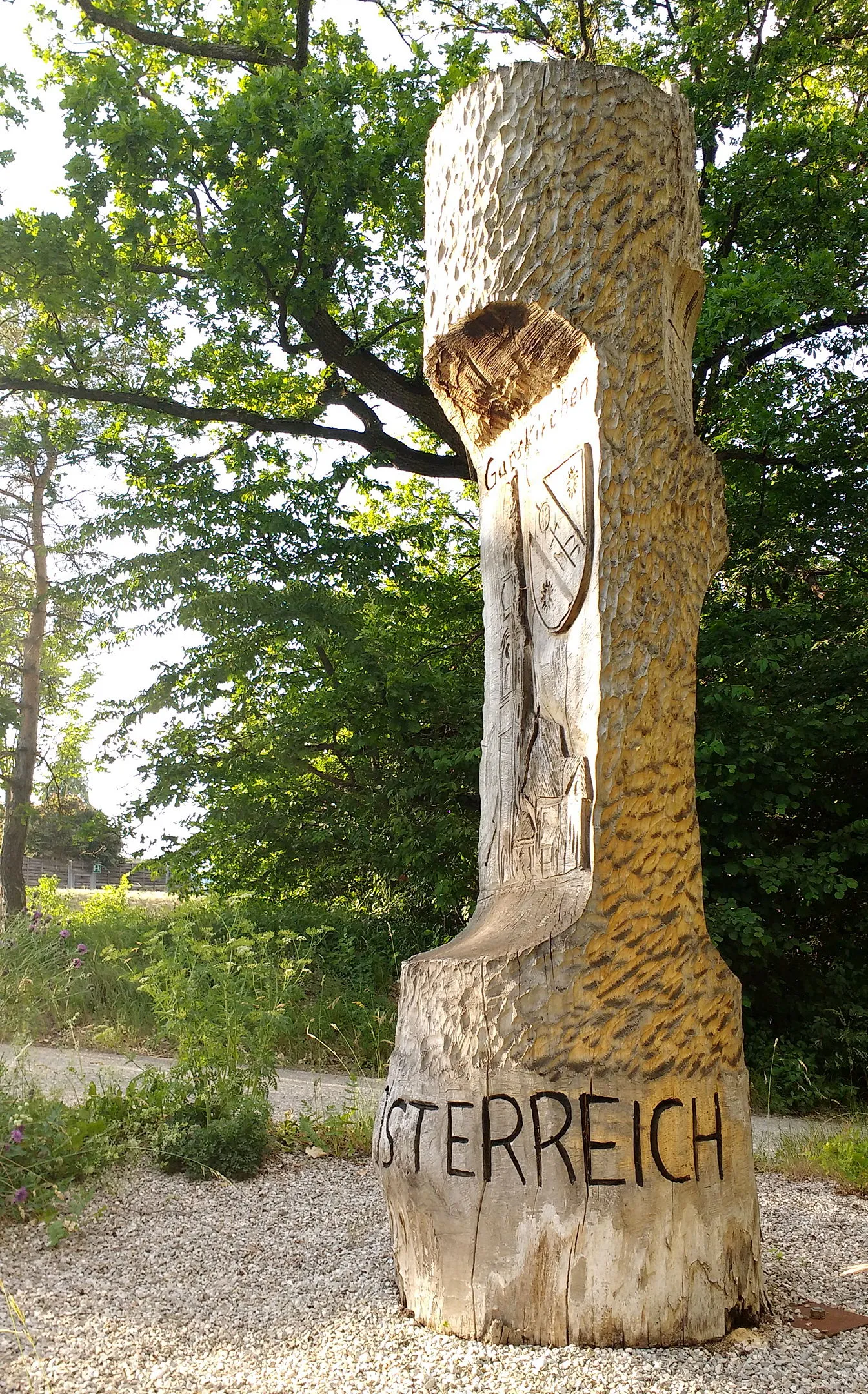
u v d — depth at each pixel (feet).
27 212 39.34
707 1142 10.13
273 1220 13.84
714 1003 10.44
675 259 11.50
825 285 33.22
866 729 29.71
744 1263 10.25
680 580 10.94
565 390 11.53
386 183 36.35
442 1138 10.16
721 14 36.81
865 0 39.73
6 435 41.55
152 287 37.68
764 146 36.01
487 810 12.32
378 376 40.68
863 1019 27.71
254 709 38.81
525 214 11.24
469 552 45.78
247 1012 19.06
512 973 10.11
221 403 43.01
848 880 26.86
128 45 45.06
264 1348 9.71
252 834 36.06
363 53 44.39
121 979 28.04
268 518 37.32
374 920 37.47
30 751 55.52
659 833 10.45
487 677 12.71
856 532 36.14
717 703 29.40
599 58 46.03
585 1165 9.78
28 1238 13.06
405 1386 8.83
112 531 37.93
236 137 34.83
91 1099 16.93
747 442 38.45
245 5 41.93
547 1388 8.73
